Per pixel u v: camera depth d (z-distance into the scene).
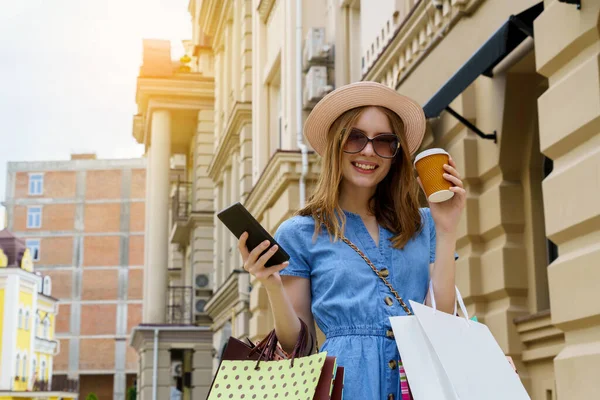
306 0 12.45
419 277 2.31
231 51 20.73
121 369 57.00
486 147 6.45
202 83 25.73
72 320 57.78
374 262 2.28
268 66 14.80
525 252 6.22
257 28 15.89
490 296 6.44
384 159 2.33
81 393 57.22
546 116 4.98
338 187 2.40
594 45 4.55
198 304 24.75
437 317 2.08
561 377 4.73
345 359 2.18
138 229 59.22
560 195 4.81
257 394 2.05
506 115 6.16
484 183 6.62
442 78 6.86
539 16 5.04
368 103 2.36
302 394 2.00
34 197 59.81
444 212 2.35
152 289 25.80
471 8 6.33
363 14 10.22
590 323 4.55
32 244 59.12
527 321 5.88
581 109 4.59
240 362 2.13
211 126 25.89
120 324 57.81
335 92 2.35
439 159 2.31
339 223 2.31
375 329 2.20
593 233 4.57
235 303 16.64
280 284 2.14
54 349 50.44
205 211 25.08
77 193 59.75
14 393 41.91
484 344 2.12
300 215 2.38
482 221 6.52
